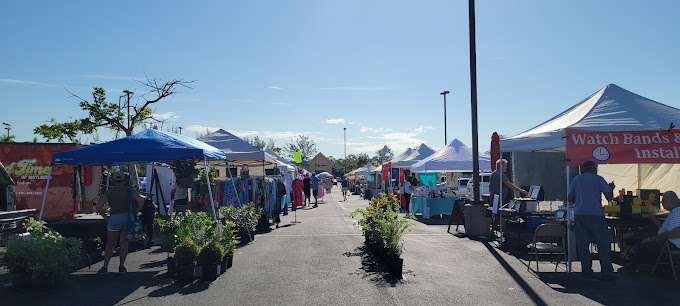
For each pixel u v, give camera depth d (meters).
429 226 16.39
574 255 9.37
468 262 9.42
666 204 7.99
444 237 13.20
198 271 8.00
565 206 10.23
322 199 39.31
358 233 14.47
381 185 37.41
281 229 15.77
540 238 11.78
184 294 7.04
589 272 7.97
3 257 7.22
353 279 7.93
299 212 24.16
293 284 7.59
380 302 6.51
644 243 8.27
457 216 14.52
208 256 7.89
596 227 7.88
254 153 15.99
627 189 13.27
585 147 8.40
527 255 10.20
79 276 8.34
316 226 16.67
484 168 20.20
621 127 9.09
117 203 8.66
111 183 14.73
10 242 7.38
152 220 12.06
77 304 6.52
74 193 18.19
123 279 8.09
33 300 6.74
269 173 24.22
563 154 16.11
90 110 22.39
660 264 8.07
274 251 10.93
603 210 8.71
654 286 7.32
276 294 6.97
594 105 10.27
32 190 17.48
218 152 11.62
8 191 11.27
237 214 12.52
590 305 6.32
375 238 10.04
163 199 14.98
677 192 12.30
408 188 22.31
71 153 9.86
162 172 16.34
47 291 7.26
